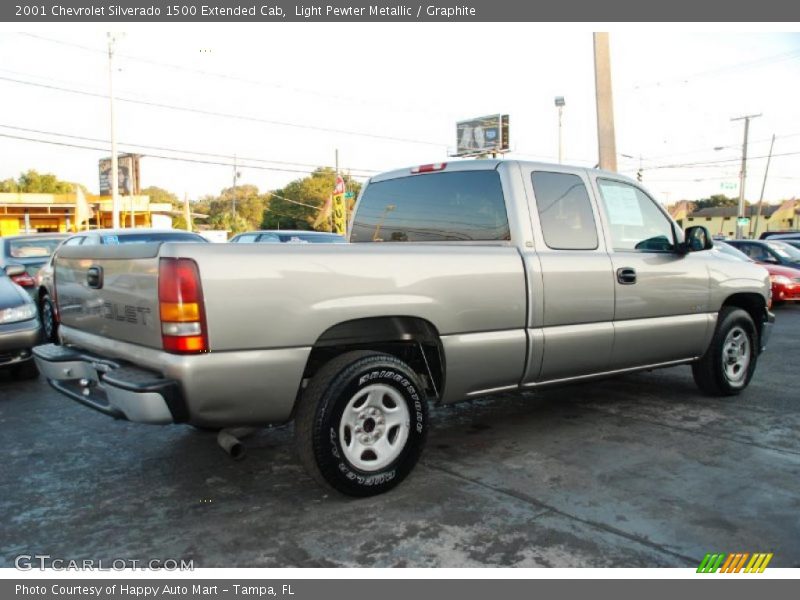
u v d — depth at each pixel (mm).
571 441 4676
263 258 3279
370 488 3615
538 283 4297
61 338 4359
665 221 5434
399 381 3721
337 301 3479
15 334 6406
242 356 3217
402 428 3754
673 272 5188
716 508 3520
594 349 4660
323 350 3873
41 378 6914
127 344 3533
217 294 3145
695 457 4324
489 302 4070
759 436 4773
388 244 3818
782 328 11016
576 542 3139
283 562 2980
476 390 4180
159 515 3484
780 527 3299
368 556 3023
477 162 4613
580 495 3699
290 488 3848
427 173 4906
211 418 3236
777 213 68812
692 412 5426
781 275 14227
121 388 3186
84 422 5230
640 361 5086
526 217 4379
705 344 5578
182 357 3107
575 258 4539
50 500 3691
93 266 3812
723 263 5676
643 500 3625
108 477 4039
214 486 3887
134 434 4910
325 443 3459
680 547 3096
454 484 3873
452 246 4031
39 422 5234
